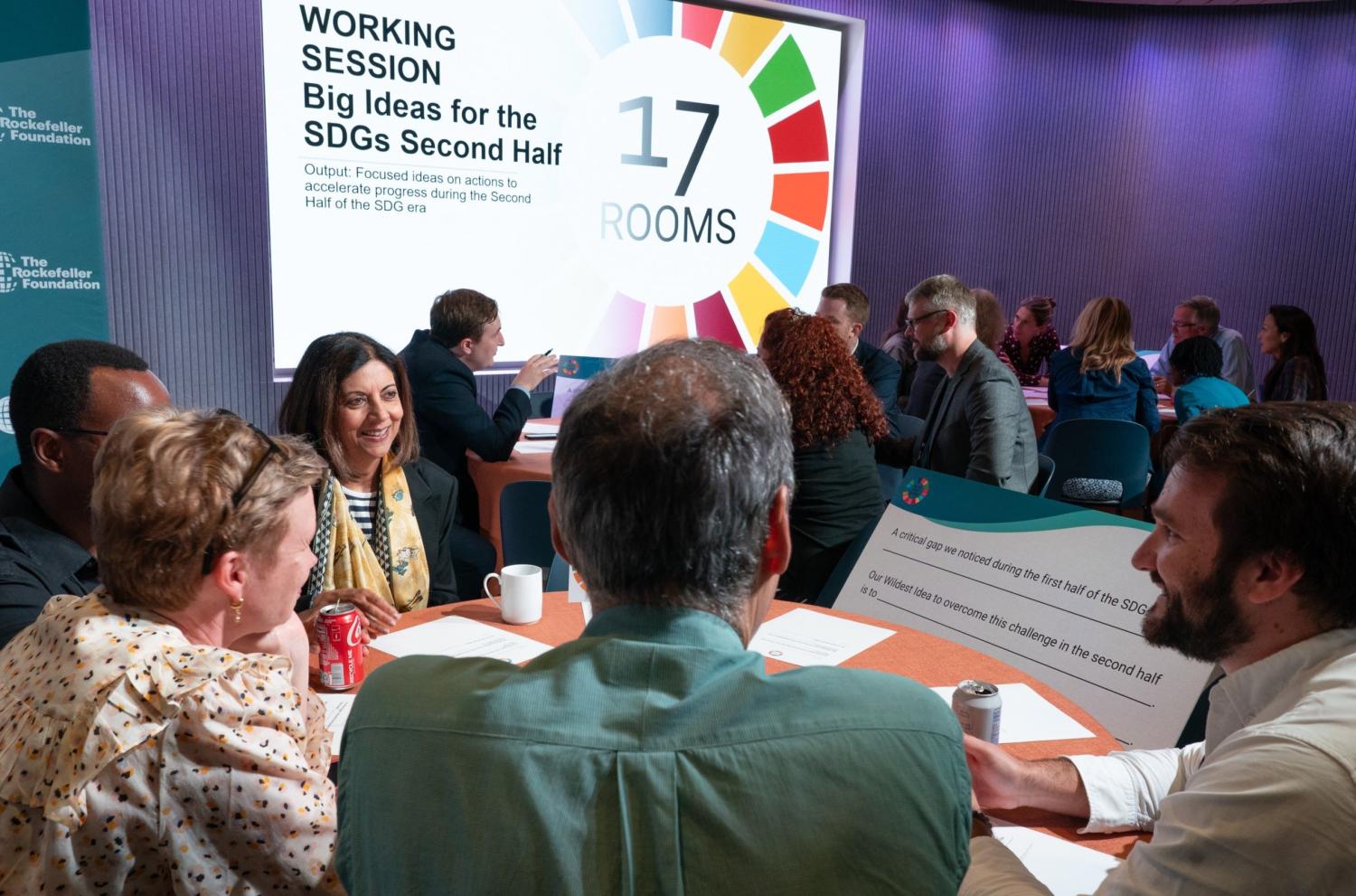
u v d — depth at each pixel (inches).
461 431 129.8
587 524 27.3
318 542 77.5
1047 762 44.8
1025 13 272.5
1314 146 286.5
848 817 23.9
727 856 23.6
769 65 229.9
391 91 181.5
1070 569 60.4
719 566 27.0
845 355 91.4
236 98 167.0
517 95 195.6
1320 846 30.1
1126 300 294.4
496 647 62.5
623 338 218.8
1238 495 35.7
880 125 252.4
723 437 26.7
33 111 134.8
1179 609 38.5
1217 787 32.3
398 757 25.8
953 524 67.4
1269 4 279.9
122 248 160.2
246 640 47.7
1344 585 35.0
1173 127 286.7
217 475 39.1
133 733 35.3
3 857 35.5
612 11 204.5
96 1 152.5
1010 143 277.4
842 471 90.5
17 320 136.5
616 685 25.8
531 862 23.6
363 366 80.4
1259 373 298.4
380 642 63.3
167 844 35.8
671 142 217.9
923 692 26.7
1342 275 290.0
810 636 63.4
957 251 274.5
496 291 199.8
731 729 24.7
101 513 38.3
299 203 175.8
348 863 26.6
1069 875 40.2
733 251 232.7
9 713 37.0
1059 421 159.6
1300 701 33.6
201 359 170.4
